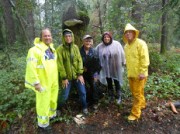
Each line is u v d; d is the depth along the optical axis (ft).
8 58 27.66
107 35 15.06
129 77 14.01
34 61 11.75
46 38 12.39
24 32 39.60
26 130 13.98
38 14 53.36
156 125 14.02
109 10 28.25
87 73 15.03
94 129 13.71
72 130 13.60
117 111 15.37
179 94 17.71
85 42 14.35
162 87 18.98
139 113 14.21
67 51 13.52
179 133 13.43
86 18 18.20
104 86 17.29
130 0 29.32
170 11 29.09
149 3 29.50
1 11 46.52
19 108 15.88
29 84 11.91
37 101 12.66
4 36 45.42
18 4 36.35
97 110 15.47
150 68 24.48
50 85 12.53
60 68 13.50
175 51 42.42
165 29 32.09
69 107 15.57
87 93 15.81
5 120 14.85
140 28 25.67
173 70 24.25
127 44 13.84
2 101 16.92
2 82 19.84
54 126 13.88
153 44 29.63
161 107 15.92
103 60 15.47
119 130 13.62
